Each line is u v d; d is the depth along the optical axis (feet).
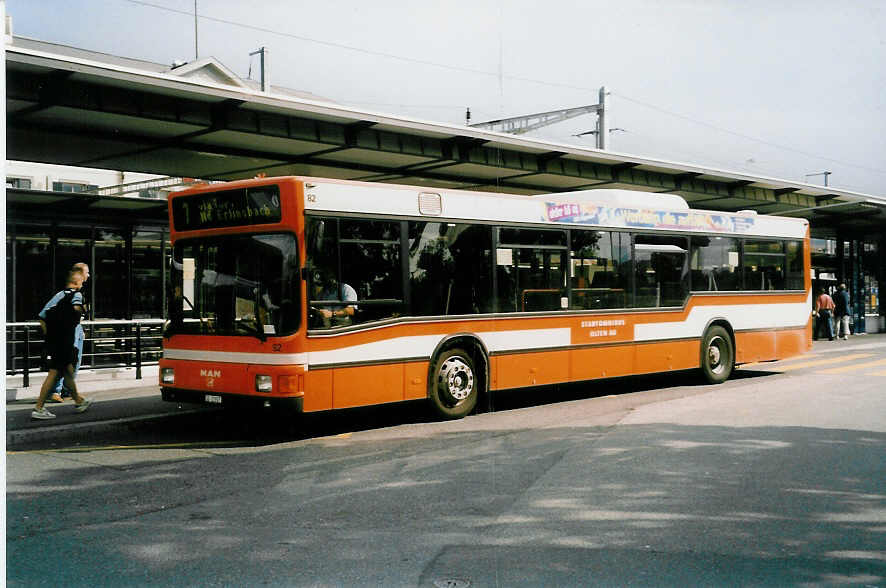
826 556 16.55
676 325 45.29
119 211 58.90
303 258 29.73
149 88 37.45
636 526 18.69
